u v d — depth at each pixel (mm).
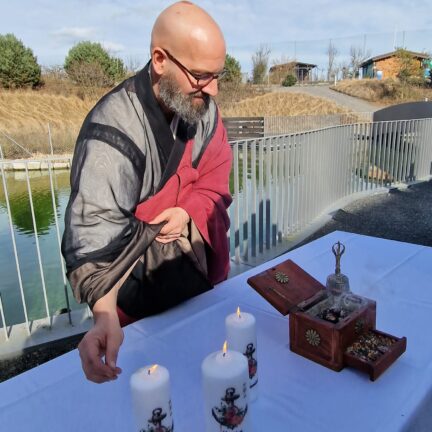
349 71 43062
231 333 858
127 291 1364
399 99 28969
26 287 3928
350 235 2107
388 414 843
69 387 955
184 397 912
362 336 1047
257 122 17391
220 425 704
